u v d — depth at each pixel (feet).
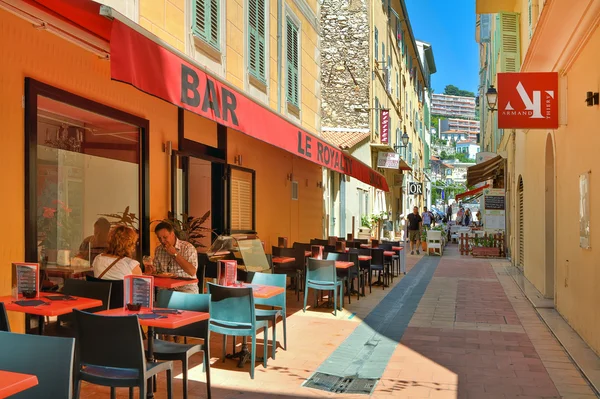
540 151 39.37
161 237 21.58
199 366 20.70
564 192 29.99
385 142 79.71
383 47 84.02
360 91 73.82
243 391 17.98
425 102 177.17
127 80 14.96
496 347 24.32
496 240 73.87
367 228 74.08
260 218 39.29
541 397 17.78
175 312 15.07
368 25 73.82
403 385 18.95
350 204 69.77
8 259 17.34
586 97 24.25
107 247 20.56
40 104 18.85
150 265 22.97
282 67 40.75
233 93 22.16
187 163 29.12
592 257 23.29
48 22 17.63
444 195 269.23
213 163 33.68
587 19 22.35
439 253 76.23
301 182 49.24
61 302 15.51
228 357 21.93
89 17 16.16
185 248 22.24
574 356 22.27
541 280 38.99
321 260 32.12
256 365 21.02
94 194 21.99
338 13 74.43
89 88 21.15
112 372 13.47
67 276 20.39
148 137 25.22
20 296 16.19
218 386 18.40
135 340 12.94
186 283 20.51
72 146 20.66
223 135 33.42
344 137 68.54
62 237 20.16
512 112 28.91
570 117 27.84
